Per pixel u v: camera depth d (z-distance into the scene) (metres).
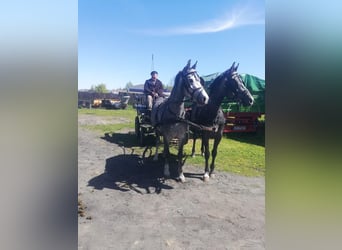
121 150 7.89
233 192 4.97
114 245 3.24
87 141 9.13
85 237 3.40
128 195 4.75
